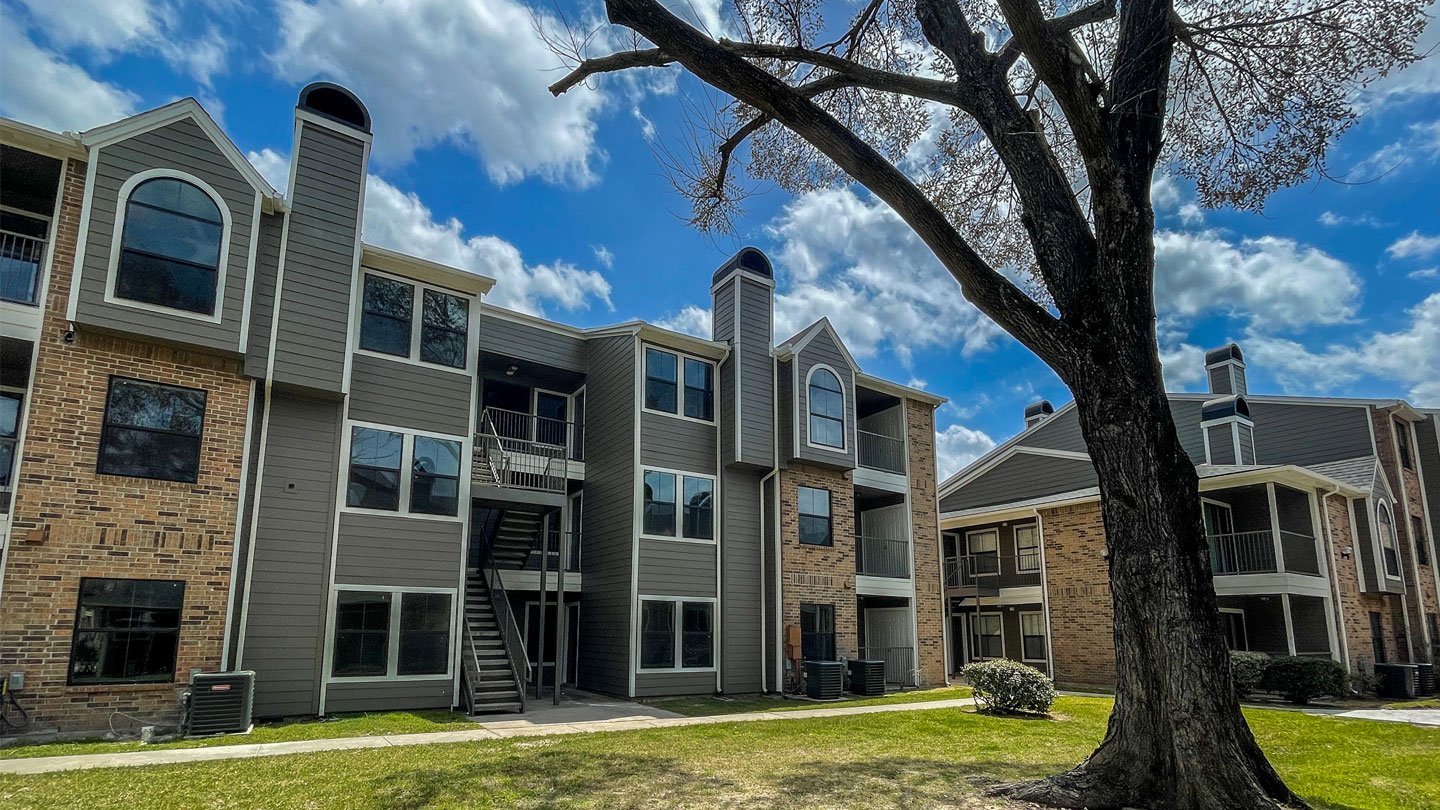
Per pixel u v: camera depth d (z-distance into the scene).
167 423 10.62
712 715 12.51
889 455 20.19
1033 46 6.06
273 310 11.59
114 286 10.26
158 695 9.97
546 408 18.16
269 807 5.68
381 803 5.82
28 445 9.63
